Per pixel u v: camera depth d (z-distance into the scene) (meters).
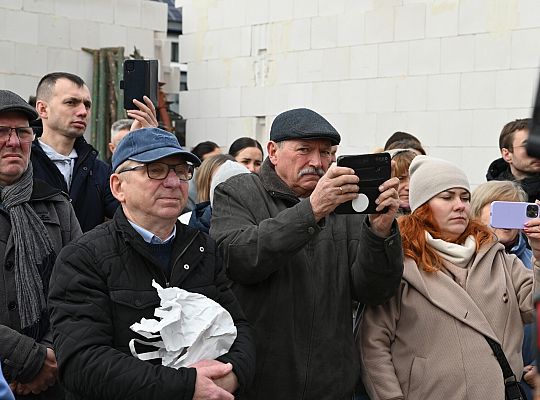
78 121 4.82
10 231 3.50
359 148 7.88
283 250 3.13
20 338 3.31
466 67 7.11
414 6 7.44
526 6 6.73
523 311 3.65
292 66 8.46
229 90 9.14
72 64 9.44
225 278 3.13
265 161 3.57
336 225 3.48
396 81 7.59
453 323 3.49
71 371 2.75
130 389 2.69
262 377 3.29
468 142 7.11
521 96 6.78
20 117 3.57
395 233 3.25
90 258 2.86
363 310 3.60
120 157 2.98
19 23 9.08
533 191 5.10
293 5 8.44
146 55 9.95
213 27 9.31
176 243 3.01
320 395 3.29
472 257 3.65
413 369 3.49
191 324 2.85
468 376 3.43
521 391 3.52
